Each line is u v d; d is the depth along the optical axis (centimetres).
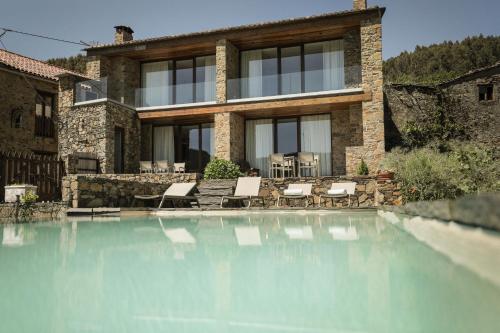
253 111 1440
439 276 140
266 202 1070
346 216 634
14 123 1554
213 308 133
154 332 114
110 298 149
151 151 1630
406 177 894
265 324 118
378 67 1293
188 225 508
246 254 248
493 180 919
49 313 134
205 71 1611
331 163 1446
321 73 1396
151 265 214
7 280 181
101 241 336
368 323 114
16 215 708
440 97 1608
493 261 92
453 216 134
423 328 108
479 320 99
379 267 188
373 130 1278
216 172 1230
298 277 177
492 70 1614
